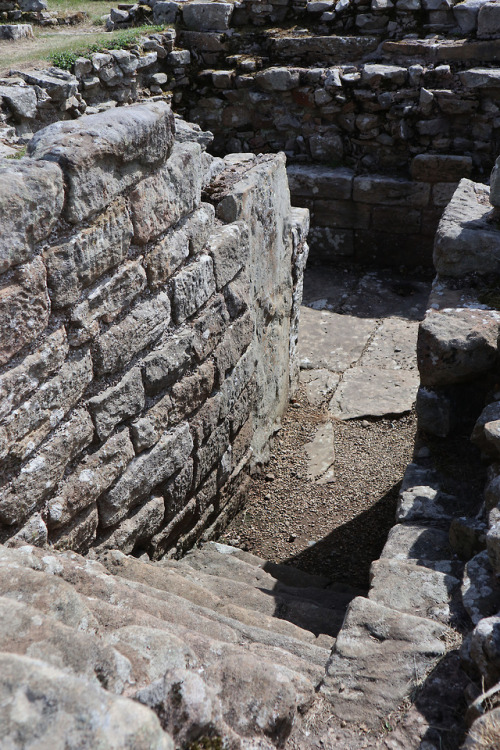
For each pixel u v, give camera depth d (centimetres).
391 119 896
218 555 468
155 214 371
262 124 959
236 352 498
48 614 227
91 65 796
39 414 310
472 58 865
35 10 1104
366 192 912
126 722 144
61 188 299
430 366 423
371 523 545
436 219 905
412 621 276
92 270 328
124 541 392
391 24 911
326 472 605
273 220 554
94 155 312
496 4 848
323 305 862
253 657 238
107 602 280
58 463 327
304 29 948
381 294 886
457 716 238
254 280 528
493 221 496
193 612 304
